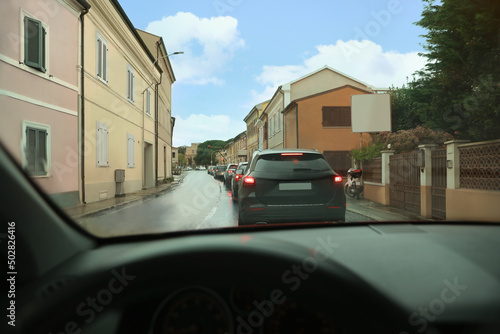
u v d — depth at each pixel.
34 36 8.96
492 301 1.36
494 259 1.63
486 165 6.01
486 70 7.06
